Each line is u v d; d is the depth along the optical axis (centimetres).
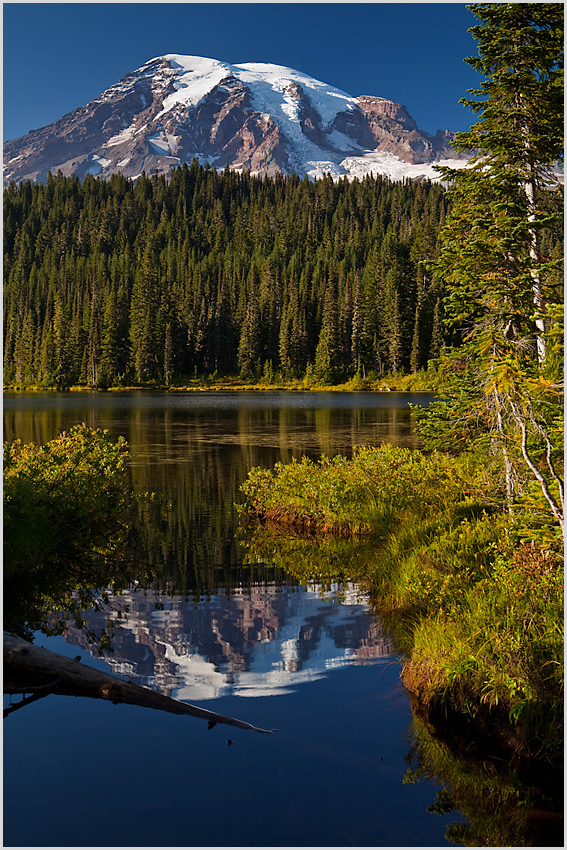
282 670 555
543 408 645
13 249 17412
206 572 883
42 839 333
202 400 6606
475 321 953
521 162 1008
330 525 1120
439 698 491
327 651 599
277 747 437
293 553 979
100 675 522
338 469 1323
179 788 386
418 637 584
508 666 486
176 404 5834
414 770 416
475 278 934
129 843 335
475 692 478
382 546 977
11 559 823
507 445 806
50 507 1006
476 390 937
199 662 577
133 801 374
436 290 8856
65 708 492
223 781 390
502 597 598
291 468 1334
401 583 740
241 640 626
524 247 942
